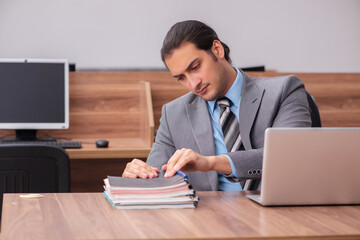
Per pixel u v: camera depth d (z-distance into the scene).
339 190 1.30
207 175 1.70
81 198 1.38
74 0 4.89
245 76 1.75
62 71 2.92
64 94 2.92
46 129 3.00
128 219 1.13
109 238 0.97
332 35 5.39
